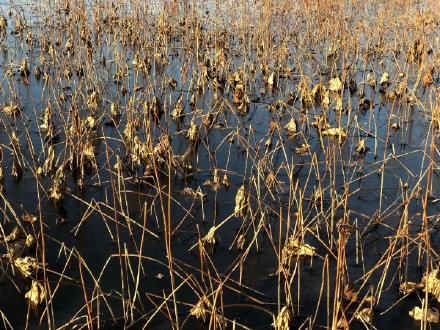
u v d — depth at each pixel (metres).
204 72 6.63
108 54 8.24
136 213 3.96
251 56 8.28
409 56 7.68
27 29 9.12
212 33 8.63
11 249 3.37
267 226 3.78
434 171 4.65
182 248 3.56
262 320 2.91
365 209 4.03
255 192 4.25
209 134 5.47
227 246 3.59
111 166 4.69
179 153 5.00
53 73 7.18
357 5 9.89
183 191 4.23
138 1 8.83
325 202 4.09
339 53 7.96
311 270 3.32
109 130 5.48
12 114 5.62
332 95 6.76
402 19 8.92
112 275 3.25
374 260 3.43
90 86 6.39
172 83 6.86
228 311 2.97
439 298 3.01
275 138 5.40
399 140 5.41
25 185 4.29
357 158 4.96
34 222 3.79
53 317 2.69
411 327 2.86
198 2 10.34
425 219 2.53
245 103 6.12
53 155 4.41
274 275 3.28
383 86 7.13
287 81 6.85
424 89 6.88
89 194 4.21
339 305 2.40
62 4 10.16
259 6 9.50
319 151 5.10
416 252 3.49
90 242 3.59
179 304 3.01
